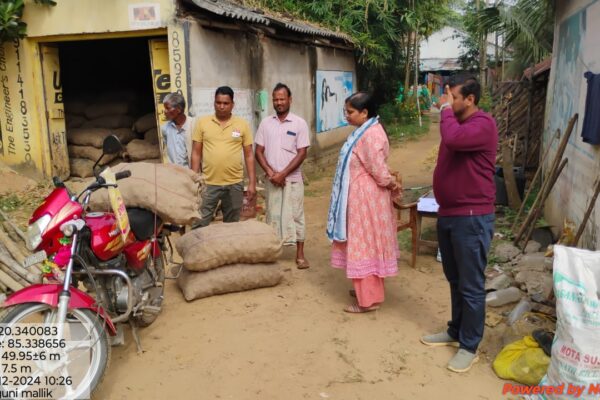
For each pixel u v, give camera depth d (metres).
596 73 4.91
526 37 9.91
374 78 18.20
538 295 4.24
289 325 4.09
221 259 4.51
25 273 4.25
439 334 3.84
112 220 3.37
